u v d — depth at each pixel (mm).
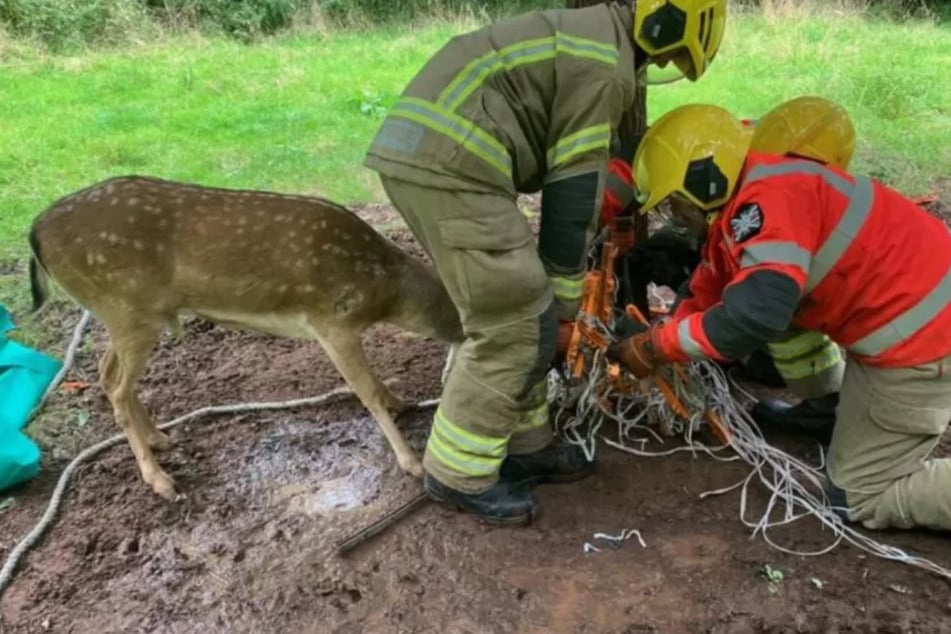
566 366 3707
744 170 3055
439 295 3709
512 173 3008
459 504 3430
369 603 3115
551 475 3588
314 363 4598
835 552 3229
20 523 3521
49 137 7918
